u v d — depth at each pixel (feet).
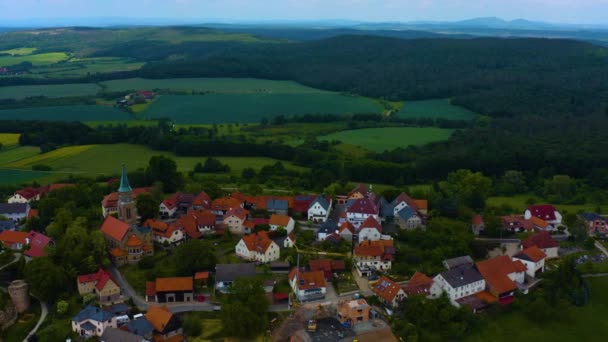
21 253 650.84
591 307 600.39
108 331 502.79
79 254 604.08
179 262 617.62
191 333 525.34
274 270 632.38
